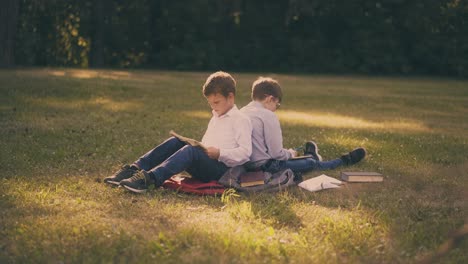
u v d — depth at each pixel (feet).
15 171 18.54
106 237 12.69
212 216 14.70
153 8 101.14
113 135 25.89
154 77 64.85
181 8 100.78
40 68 71.46
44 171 18.80
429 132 32.32
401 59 103.96
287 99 48.78
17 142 23.45
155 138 25.59
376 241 13.08
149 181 16.62
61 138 24.77
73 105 37.11
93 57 93.66
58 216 14.06
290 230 13.83
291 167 19.52
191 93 48.42
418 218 14.89
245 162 17.33
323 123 34.22
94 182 17.63
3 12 70.03
